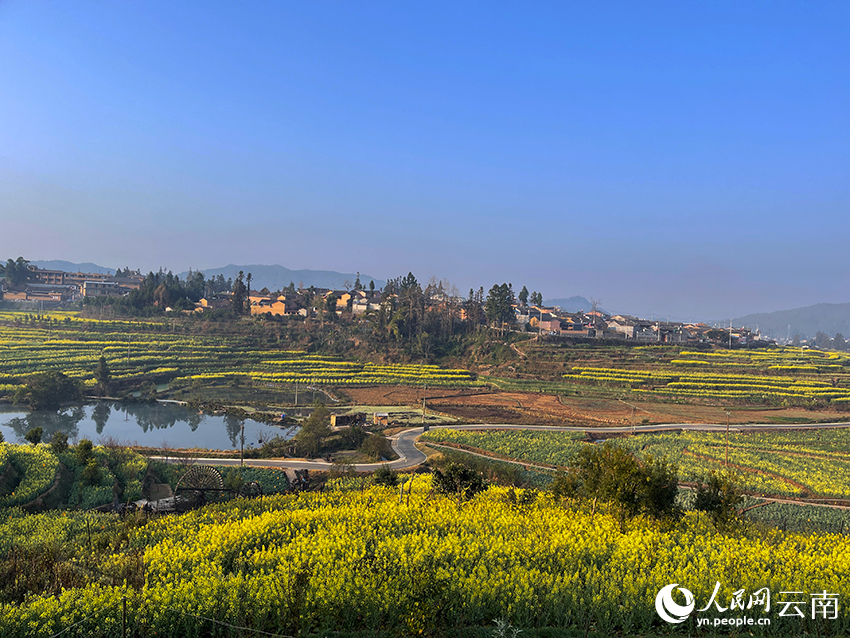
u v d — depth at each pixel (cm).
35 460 5966
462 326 19212
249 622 2216
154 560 2872
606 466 3769
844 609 2272
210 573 2636
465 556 2806
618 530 3416
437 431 9444
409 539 3094
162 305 19862
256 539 3303
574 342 17462
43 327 16588
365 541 3152
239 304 19975
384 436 9200
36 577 2619
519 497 4481
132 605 2244
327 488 5984
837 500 6431
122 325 17312
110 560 2950
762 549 3159
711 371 15388
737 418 11338
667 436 9631
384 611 2214
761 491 6625
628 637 2167
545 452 8281
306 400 12431
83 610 2195
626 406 12256
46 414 10594
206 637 2178
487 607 2259
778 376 15038
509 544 2973
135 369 13738
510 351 16712
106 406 11344
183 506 5169
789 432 10269
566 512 3972
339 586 2266
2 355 13400
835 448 9106
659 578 2484
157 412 11081
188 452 7756
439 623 2152
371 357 16800
